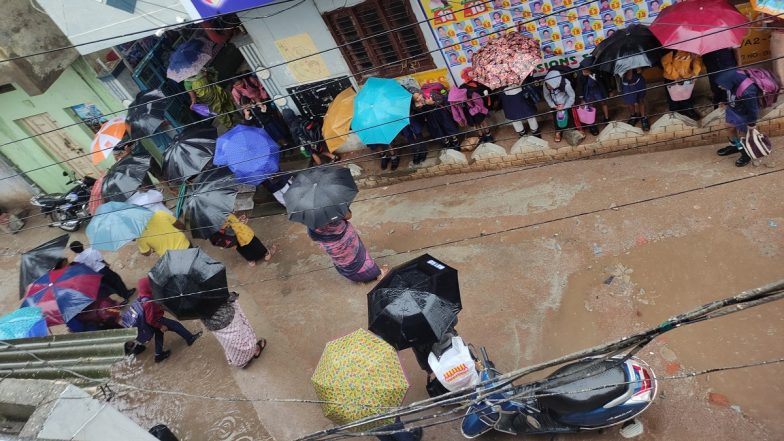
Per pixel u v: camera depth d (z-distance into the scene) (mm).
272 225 10742
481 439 6355
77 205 12445
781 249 6680
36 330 6988
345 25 9219
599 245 7672
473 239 8586
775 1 6203
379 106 8297
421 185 10055
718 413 5652
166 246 9086
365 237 9547
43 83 9984
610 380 5586
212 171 9047
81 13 8484
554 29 8445
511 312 7461
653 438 5727
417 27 8938
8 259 13023
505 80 7996
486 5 8391
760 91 6746
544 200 8617
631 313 6828
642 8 7832
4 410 4129
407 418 6758
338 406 5391
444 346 5625
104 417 3861
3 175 13539
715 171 7758
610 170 8523
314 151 10586
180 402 8258
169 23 8406
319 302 8883
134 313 8477
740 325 6207
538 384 4961
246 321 8062
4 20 9242
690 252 7102
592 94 8102
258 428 7500
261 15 9273
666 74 7680
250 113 10711
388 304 5719
